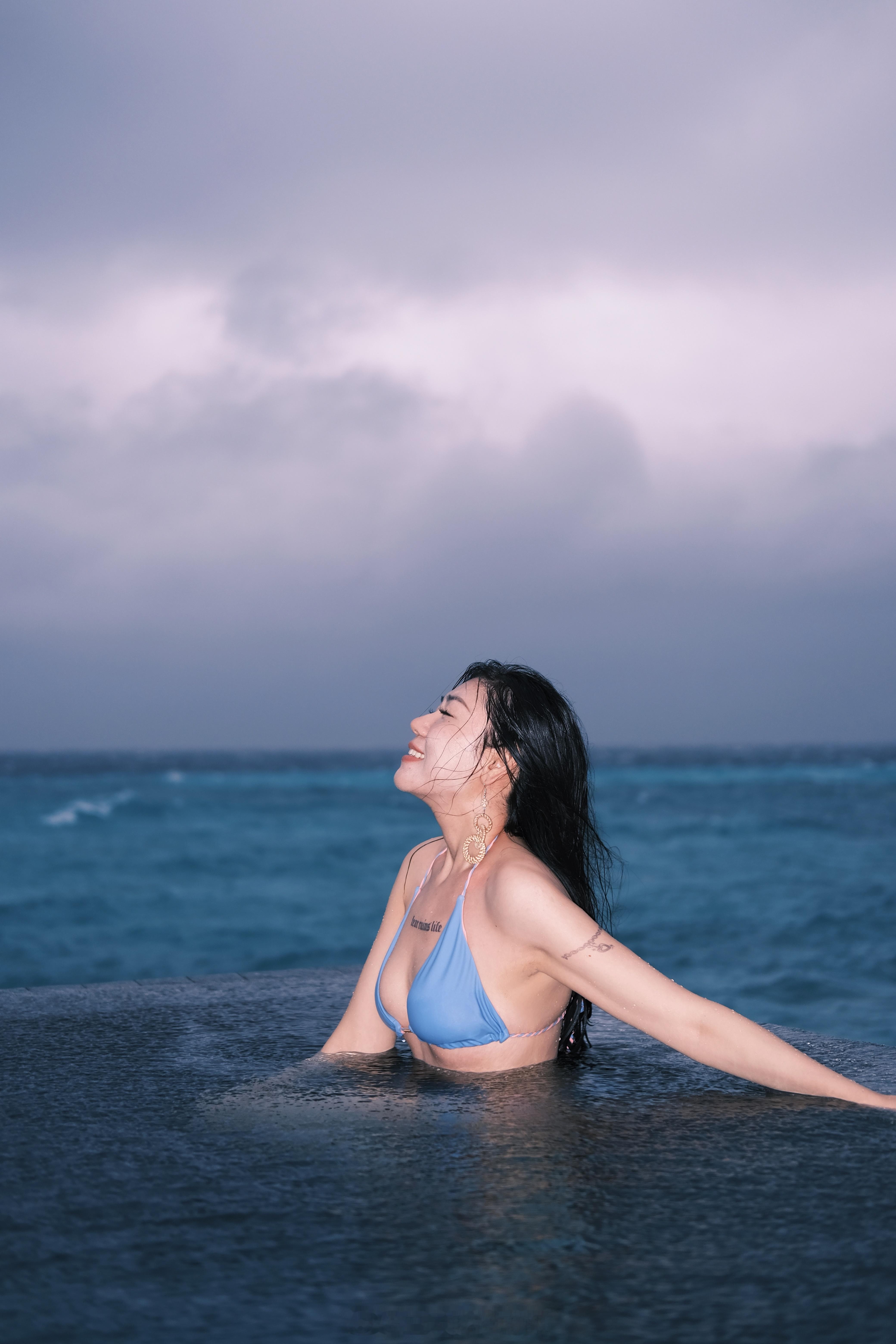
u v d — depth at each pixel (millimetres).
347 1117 2021
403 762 2439
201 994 3344
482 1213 1543
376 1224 1499
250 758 185625
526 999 2283
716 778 80688
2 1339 1169
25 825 36281
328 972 3725
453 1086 2248
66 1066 2436
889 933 14039
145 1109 2084
